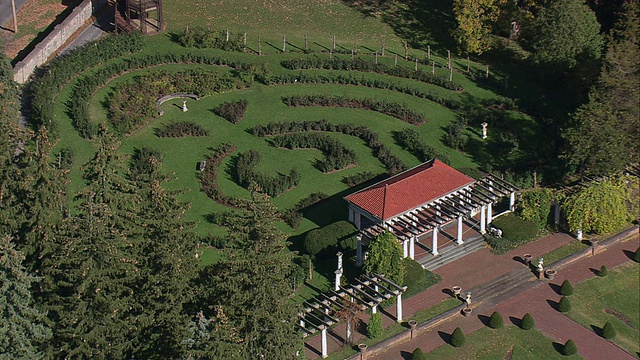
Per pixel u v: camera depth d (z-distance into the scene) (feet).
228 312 242.58
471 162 347.56
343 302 281.54
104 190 255.91
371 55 401.49
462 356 276.21
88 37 395.14
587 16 371.35
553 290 302.45
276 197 325.01
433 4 431.84
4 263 234.99
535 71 396.78
